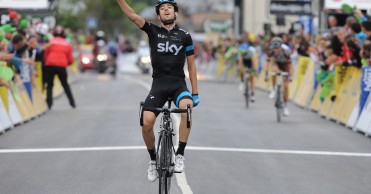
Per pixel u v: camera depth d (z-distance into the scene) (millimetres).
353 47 30062
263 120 31828
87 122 30375
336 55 32188
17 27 35312
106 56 82875
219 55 74312
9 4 39281
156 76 15883
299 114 35469
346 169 19609
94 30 130000
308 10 48188
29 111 32031
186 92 15695
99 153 21562
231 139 24969
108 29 139625
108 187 16672
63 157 20969
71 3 104875
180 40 15766
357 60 29922
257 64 58344
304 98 39812
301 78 43031
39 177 18000
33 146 23281
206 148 22719
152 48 15797
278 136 26156
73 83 63875
